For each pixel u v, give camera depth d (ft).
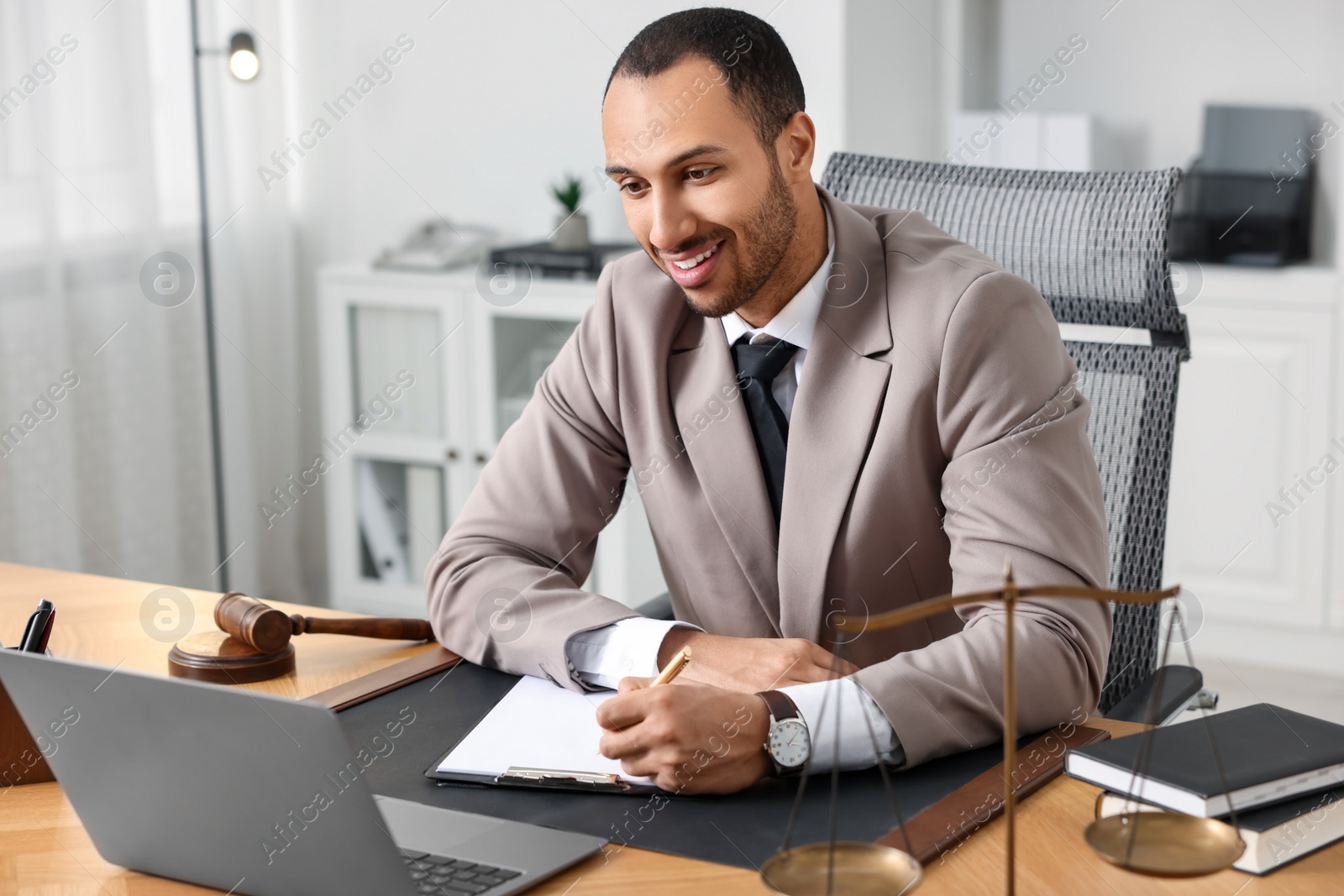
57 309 8.91
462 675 4.08
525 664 4.01
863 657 4.40
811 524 4.27
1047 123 10.10
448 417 10.27
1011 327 4.15
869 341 4.25
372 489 10.65
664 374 4.59
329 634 4.42
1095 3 10.45
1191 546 9.75
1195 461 9.62
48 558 8.95
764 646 3.85
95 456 9.44
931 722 3.30
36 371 8.85
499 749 3.44
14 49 8.59
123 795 2.83
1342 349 9.00
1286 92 9.89
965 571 3.92
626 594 9.54
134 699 2.65
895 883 2.40
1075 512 3.92
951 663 3.48
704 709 3.20
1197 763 2.91
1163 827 2.53
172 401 10.12
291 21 11.13
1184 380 9.55
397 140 11.20
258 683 4.03
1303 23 9.75
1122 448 4.77
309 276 11.59
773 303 4.33
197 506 10.42
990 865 2.80
